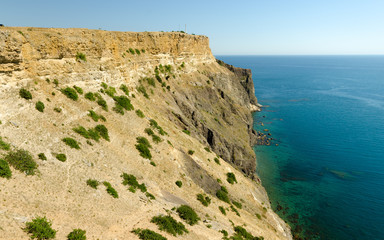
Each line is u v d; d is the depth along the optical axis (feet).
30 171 69.56
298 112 509.35
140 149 131.13
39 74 109.70
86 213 70.49
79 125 111.34
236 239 105.91
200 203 124.16
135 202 90.58
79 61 140.15
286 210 201.87
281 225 171.83
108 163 102.47
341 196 218.38
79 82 135.54
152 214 88.53
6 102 85.76
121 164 108.99
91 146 104.17
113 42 180.86
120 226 74.08
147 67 257.34
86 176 85.20
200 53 414.00
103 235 66.49
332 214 195.31
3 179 61.36
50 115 100.83
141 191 100.99
